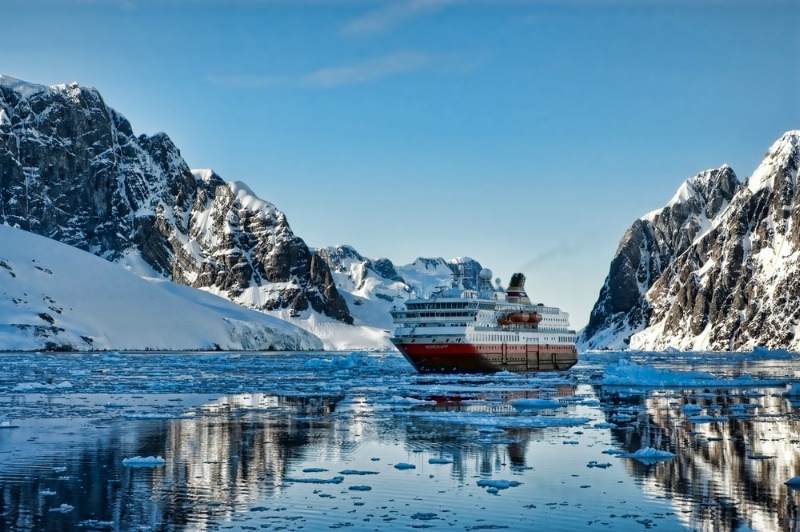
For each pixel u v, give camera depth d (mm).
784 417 106312
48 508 59656
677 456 77750
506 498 62625
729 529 55031
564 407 120938
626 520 56969
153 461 75125
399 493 64188
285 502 61438
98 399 135875
